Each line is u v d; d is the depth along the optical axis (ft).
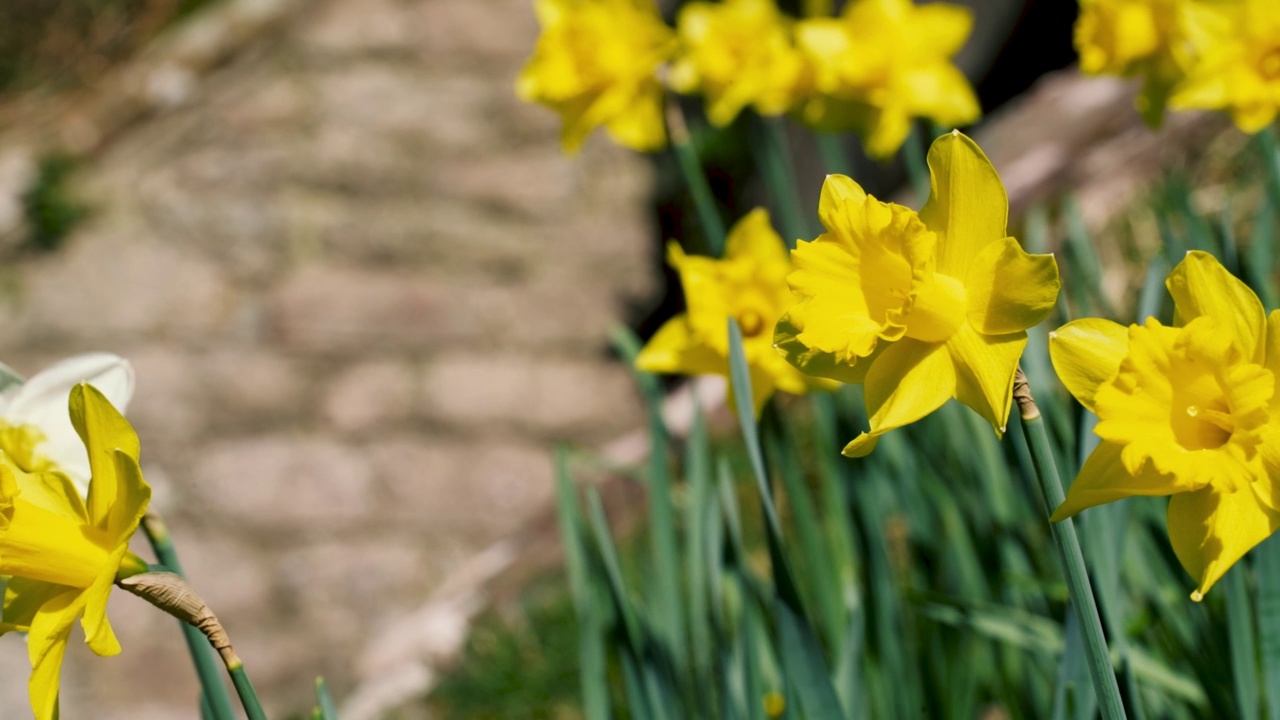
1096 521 4.14
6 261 16.60
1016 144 12.07
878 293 3.82
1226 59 4.55
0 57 17.94
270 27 17.29
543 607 11.56
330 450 15.96
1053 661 4.71
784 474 4.74
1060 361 3.74
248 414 16.16
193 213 16.92
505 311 17.11
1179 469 3.65
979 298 3.75
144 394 16.05
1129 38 4.79
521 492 15.62
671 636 4.74
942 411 5.50
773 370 4.51
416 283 17.13
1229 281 3.69
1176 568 4.47
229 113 17.17
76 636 14.11
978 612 4.64
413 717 11.18
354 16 17.48
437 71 17.74
